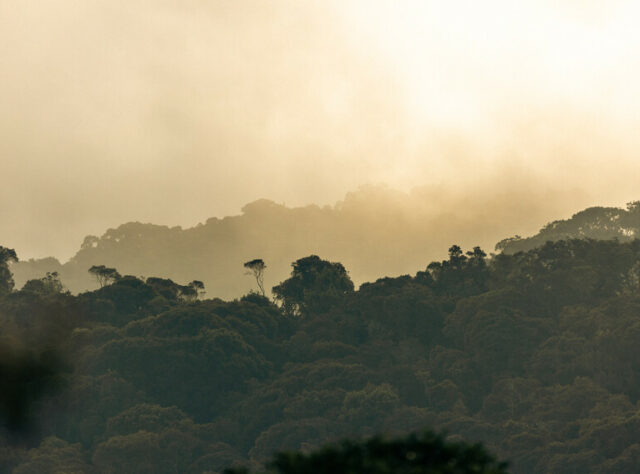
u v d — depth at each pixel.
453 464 63.69
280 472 63.16
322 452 63.47
